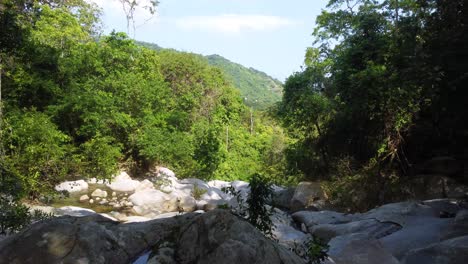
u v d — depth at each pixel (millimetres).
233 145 40938
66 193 15258
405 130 15000
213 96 43219
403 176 15164
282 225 10734
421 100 13945
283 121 22328
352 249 6641
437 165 14688
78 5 28641
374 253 6438
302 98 20094
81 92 19016
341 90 18047
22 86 16984
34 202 14297
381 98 14508
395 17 17781
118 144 19859
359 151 18078
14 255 3713
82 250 3795
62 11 24641
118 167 20609
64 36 22438
